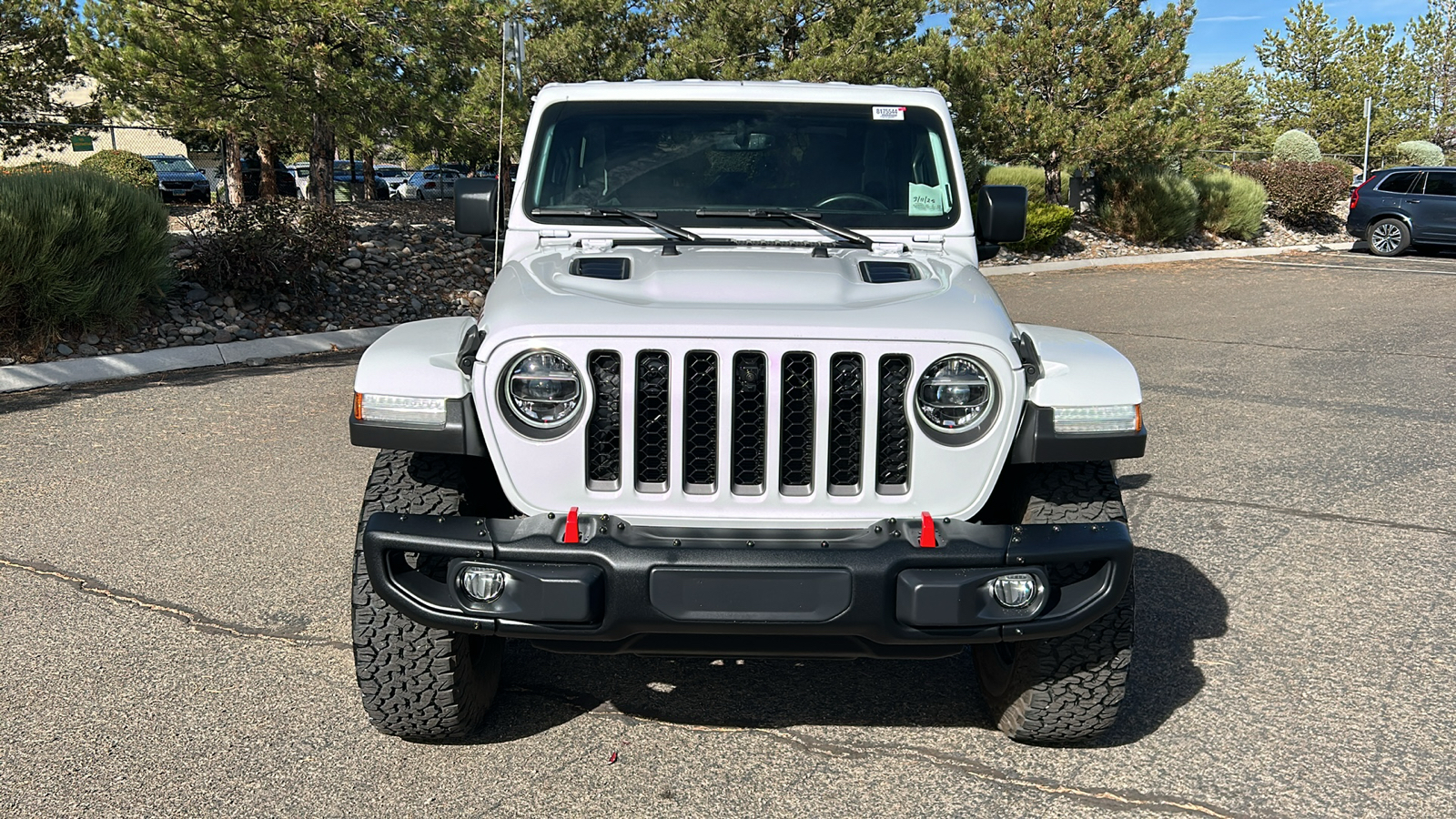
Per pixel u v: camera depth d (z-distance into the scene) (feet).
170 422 24.91
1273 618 15.23
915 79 67.51
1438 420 26.48
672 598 9.59
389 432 10.36
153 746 11.57
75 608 14.94
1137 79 69.15
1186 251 71.82
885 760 11.58
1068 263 64.03
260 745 11.63
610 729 12.17
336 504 19.35
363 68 45.83
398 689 11.02
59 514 18.66
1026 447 10.34
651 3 78.84
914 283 11.42
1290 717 12.49
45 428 24.38
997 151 69.82
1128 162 70.69
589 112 14.34
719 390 9.97
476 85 48.39
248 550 17.15
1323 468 22.48
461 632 10.04
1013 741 12.00
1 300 29.09
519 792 10.88
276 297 36.88
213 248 35.99
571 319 10.07
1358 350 36.14
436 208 61.77
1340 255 72.59
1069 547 9.82
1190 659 13.96
